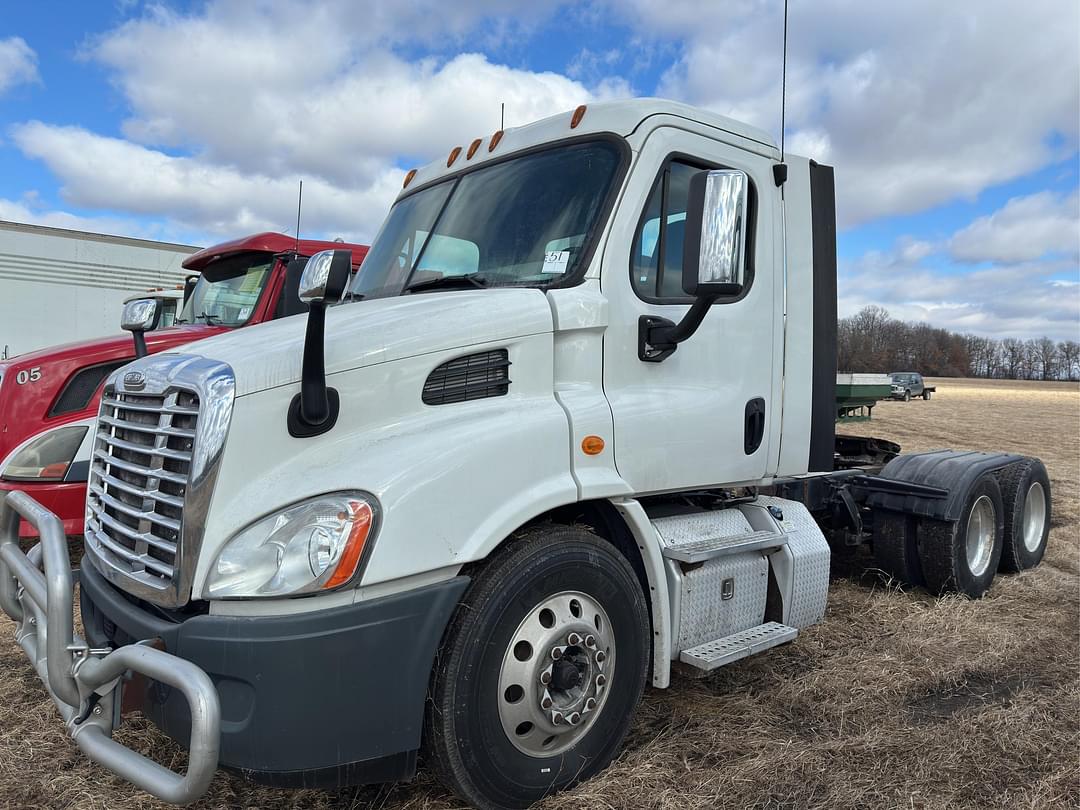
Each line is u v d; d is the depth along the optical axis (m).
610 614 3.05
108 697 2.55
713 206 2.84
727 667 4.22
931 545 5.36
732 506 4.07
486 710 2.67
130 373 2.93
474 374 2.91
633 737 3.41
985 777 3.16
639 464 3.28
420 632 2.52
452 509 2.61
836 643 4.59
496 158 3.84
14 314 13.71
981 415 31.69
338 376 2.64
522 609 2.77
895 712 3.74
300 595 2.36
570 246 3.29
